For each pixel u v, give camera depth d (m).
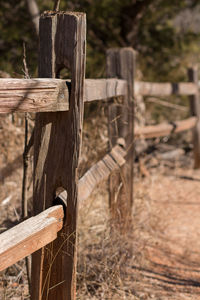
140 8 8.03
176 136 8.34
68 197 2.09
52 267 2.21
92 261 3.11
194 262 3.65
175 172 6.60
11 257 1.71
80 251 3.14
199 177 6.48
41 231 1.91
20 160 4.21
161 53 8.67
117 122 3.62
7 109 1.66
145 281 3.18
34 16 6.05
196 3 8.66
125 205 3.60
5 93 1.64
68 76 3.34
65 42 1.96
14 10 7.58
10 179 4.16
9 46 7.42
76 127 2.01
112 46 8.33
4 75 4.06
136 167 5.83
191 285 3.22
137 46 8.65
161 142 7.84
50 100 1.88
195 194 5.62
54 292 2.23
